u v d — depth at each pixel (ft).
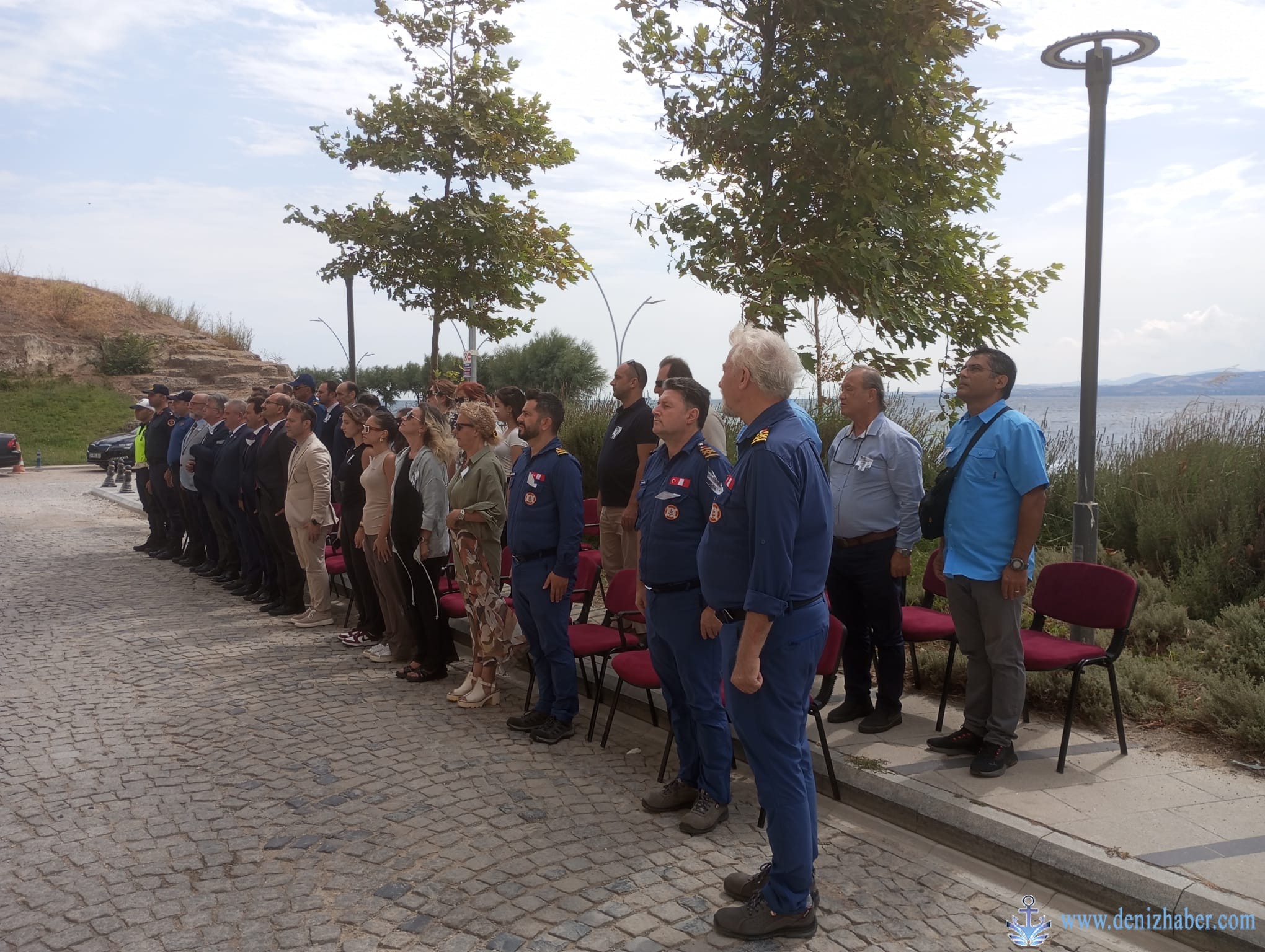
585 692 18.98
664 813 12.94
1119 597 13.96
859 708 15.65
